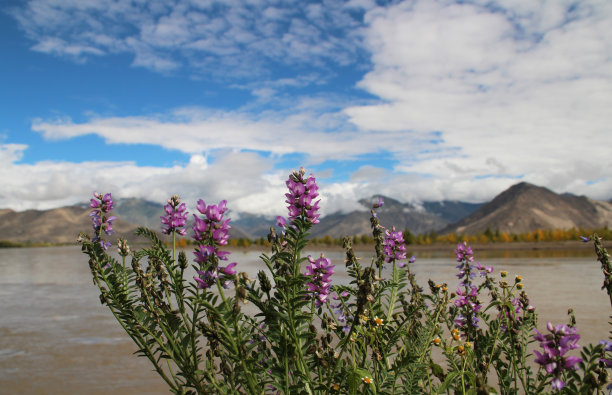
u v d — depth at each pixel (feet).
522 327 10.69
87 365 39.47
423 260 250.16
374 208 10.99
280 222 8.26
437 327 10.76
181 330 9.00
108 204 9.25
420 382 9.44
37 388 33.65
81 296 91.35
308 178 8.11
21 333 54.34
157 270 9.08
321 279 8.43
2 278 147.33
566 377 7.64
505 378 10.47
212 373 8.58
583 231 380.78
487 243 533.14
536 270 145.79
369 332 9.23
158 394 31.37
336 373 8.28
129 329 8.78
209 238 7.68
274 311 7.98
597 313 55.52
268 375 8.29
